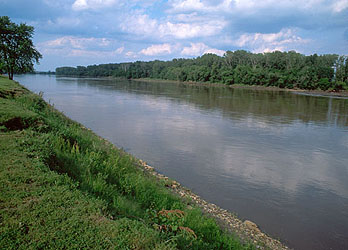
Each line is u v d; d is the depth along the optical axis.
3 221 3.08
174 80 128.12
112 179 7.21
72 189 4.26
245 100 48.34
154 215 5.17
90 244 2.96
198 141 17.83
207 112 31.86
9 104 10.14
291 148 17.22
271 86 90.62
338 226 8.38
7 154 5.12
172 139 18.03
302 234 7.82
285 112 34.41
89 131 17.16
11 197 3.59
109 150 10.58
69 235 3.04
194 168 12.75
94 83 100.06
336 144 18.72
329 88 81.62
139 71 152.12
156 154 14.57
